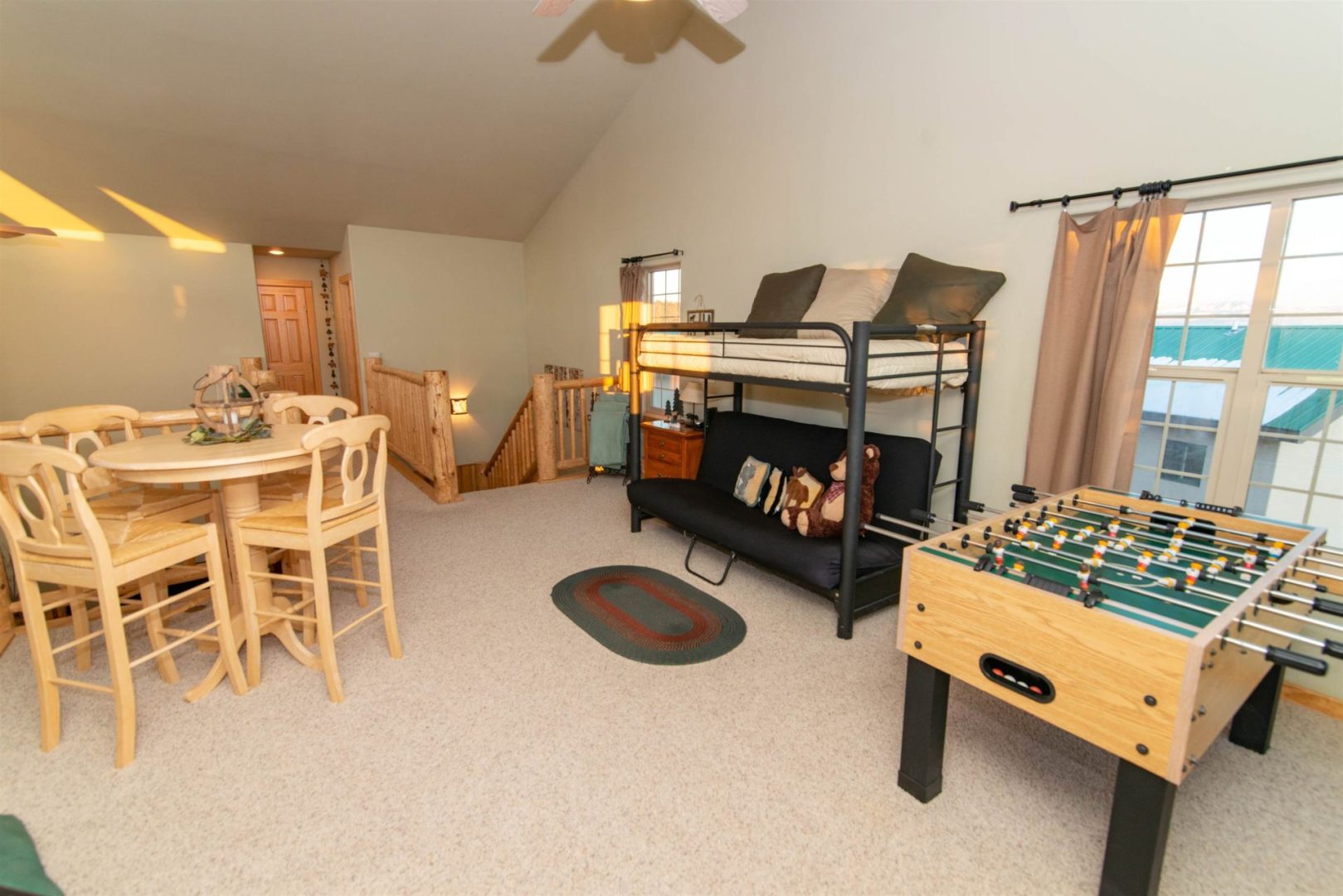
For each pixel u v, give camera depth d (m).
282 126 5.02
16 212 5.52
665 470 4.71
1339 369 2.22
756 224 4.41
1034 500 2.26
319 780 1.82
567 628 2.73
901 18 3.34
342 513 2.22
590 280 6.48
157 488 2.71
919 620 1.65
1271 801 1.77
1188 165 2.41
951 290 2.96
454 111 5.21
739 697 2.24
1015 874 1.52
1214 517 2.00
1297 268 2.27
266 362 7.52
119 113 4.58
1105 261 2.58
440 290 7.44
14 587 2.72
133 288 6.41
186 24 3.96
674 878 1.51
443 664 2.44
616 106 5.56
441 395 4.54
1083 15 2.64
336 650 2.54
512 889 1.48
